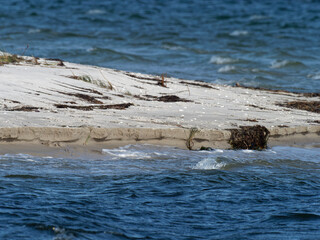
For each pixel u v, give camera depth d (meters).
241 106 62.38
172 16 193.62
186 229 30.62
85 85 63.91
